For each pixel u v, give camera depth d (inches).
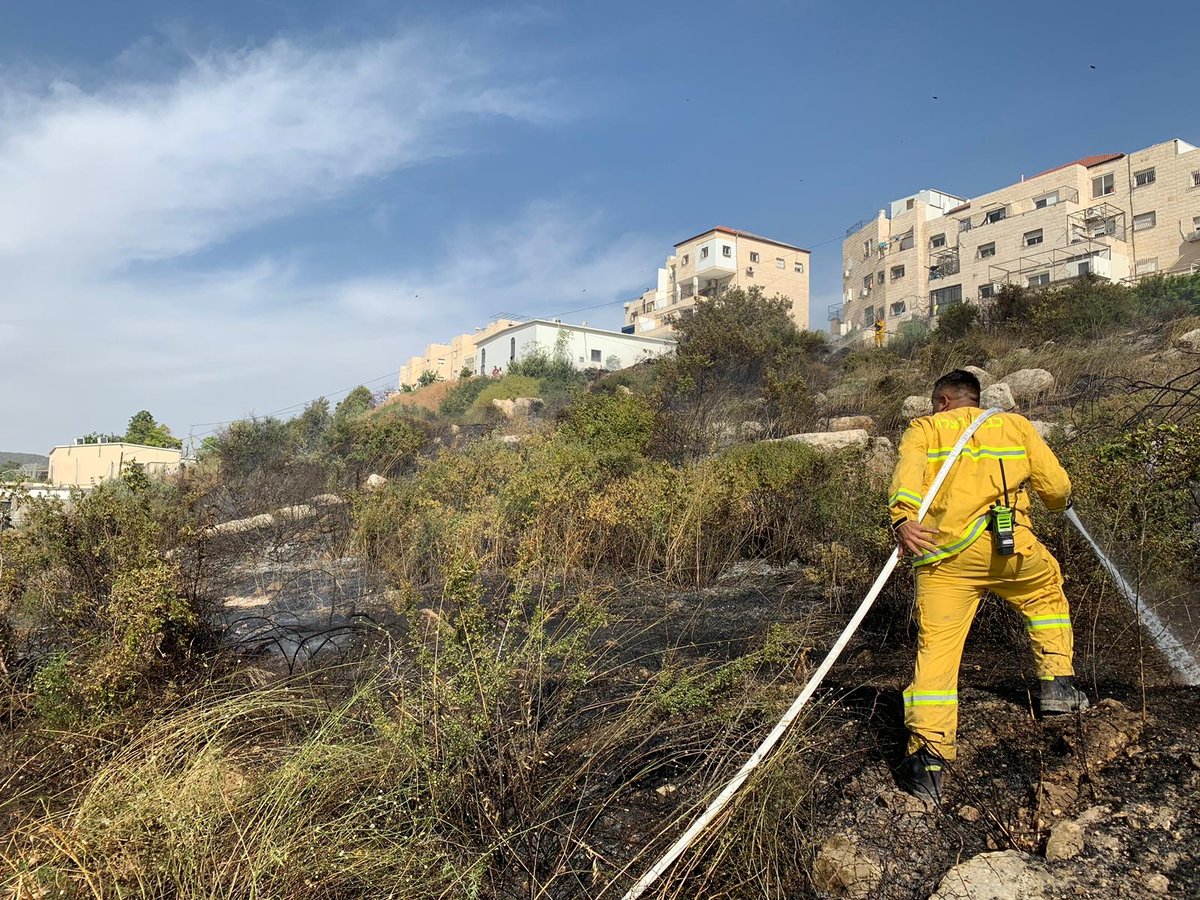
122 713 136.9
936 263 2110.0
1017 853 97.2
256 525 381.7
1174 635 147.7
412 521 300.8
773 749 118.3
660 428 458.6
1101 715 122.0
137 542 182.5
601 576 255.8
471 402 1136.2
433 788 107.7
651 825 111.1
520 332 2005.4
